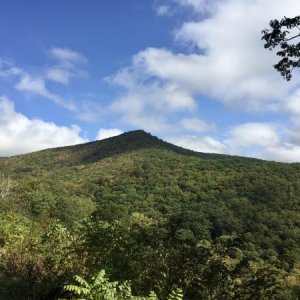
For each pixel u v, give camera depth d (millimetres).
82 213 54531
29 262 9898
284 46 10109
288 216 70688
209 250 8961
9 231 13883
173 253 8695
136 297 6434
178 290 6383
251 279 8820
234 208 77562
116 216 10453
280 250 46312
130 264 8336
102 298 6031
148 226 9641
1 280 8180
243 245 9562
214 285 8305
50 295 7664
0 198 43875
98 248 9414
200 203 85688
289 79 10375
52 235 12156
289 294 9234
